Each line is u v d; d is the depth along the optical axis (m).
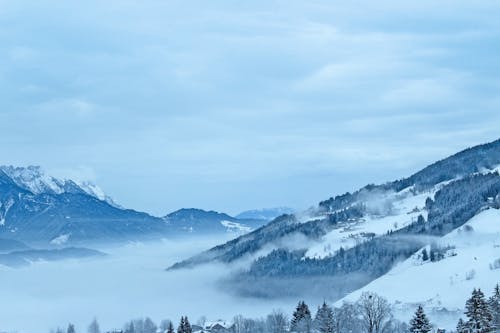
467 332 182.00
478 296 179.88
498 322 184.88
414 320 193.38
